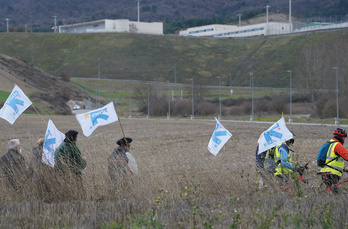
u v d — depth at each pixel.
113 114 14.40
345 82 87.06
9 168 13.88
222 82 157.62
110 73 169.88
